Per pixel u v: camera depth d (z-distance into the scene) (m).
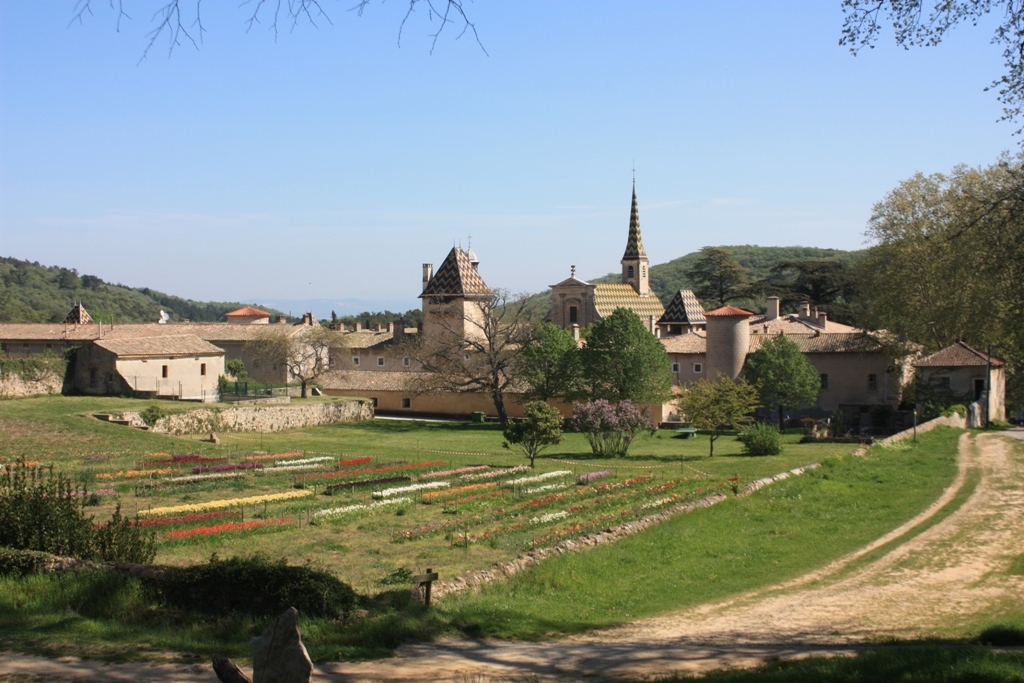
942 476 51.22
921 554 35.28
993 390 84.81
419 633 22.42
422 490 48.06
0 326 95.31
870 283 91.56
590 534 36.06
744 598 29.50
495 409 98.25
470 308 107.62
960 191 81.88
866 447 59.66
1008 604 28.33
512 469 56.66
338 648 20.11
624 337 83.12
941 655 17.77
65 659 17.81
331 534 37.03
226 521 38.72
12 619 20.55
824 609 28.02
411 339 103.94
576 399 84.31
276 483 49.91
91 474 48.78
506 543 34.97
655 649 21.88
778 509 43.34
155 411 70.56
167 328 113.69
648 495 46.50
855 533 39.00
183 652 18.55
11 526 25.86
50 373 77.12
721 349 93.12
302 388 97.69
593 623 25.84
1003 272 36.25
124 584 23.00
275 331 106.44
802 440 74.62
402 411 102.00
